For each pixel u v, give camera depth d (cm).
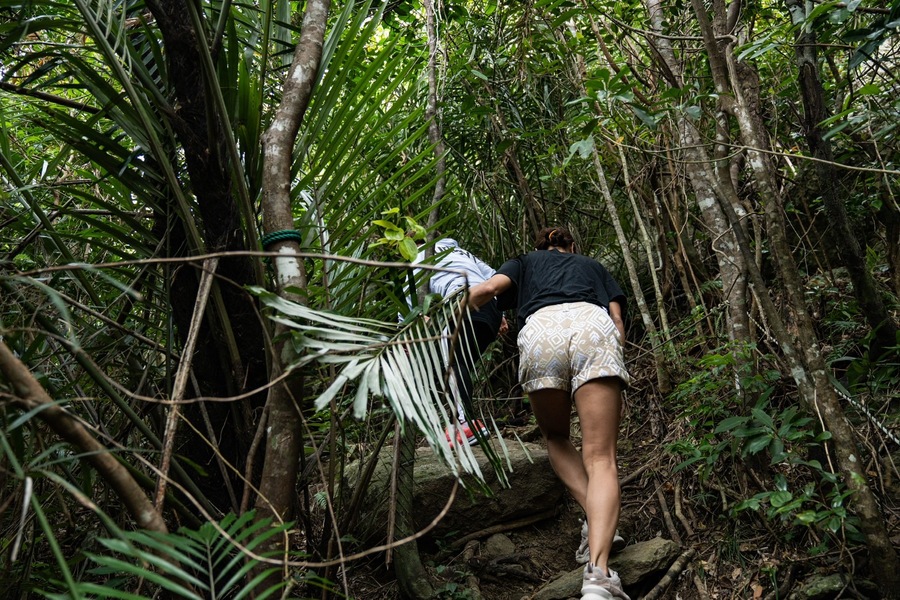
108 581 197
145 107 207
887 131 237
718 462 299
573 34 416
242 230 214
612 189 444
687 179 391
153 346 206
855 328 319
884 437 274
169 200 211
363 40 224
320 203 234
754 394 293
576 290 275
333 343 161
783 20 343
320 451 241
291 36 252
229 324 205
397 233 184
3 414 139
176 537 125
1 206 215
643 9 378
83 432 118
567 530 310
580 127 391
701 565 267
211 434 195
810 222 345
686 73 335
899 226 298
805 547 257
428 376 160
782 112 368
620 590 233
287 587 124
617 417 257
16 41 191
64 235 210
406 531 265
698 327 359
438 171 332
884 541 220
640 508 312
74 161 294
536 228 437
